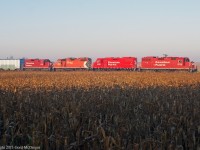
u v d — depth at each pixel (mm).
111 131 10688
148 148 9609
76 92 22234
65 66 106625
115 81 37188
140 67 93562
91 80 38688
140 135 11109
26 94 21188
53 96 19875
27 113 13727
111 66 98062
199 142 10500
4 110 14078
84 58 104312
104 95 20625
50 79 41062
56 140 9828
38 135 10133
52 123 11852
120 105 16078
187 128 11680
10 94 21094
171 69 88688
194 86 30047
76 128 11344
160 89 26359
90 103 16734
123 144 9789
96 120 12125
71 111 13898
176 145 9664
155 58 91250
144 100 18047
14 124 11648
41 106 15891
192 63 87250
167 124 12086
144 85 31266
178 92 23188
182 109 15047
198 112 14008
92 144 10023
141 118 13453
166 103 16188
